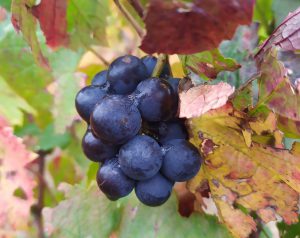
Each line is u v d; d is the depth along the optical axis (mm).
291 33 121
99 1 147
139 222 148
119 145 117
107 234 150
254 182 129
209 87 111
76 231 152
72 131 203
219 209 134
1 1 169
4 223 174
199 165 118
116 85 118
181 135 122
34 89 175
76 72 173
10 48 171
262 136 122
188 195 144
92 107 119
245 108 119
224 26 98
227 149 127
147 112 113
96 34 151
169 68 125
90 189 154
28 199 177
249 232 133
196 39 101
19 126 209
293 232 149
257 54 128
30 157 178
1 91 190
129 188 118
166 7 97
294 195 127
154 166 113
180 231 144
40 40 166
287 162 124
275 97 115
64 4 139
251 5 97
